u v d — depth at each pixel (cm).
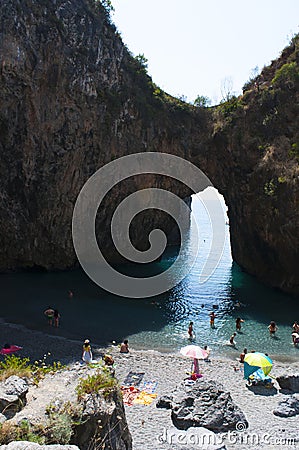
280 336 2625
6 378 1019
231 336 2611
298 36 4616
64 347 2273
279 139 3931
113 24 4441
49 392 927
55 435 754
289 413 1480
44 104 3738
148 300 3400
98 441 782
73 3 3984
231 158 4372
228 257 5497
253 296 3594
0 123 3594
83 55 3941
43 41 3622
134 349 2341
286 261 3600
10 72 3419
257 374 1831
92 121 4062
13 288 3562
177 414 1359
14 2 3438
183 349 1942
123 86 4356
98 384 898
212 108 4941
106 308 3117
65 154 3975
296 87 4078
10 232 3975
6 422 762
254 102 4306
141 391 1703
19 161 3809
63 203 4116
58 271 4256
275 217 3578
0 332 2458
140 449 1135
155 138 4591
